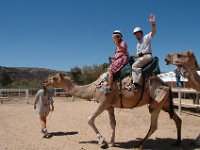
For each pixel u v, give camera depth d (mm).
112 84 6250
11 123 9375
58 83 6711
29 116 11000
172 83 12852
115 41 6305
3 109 13562
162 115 10445
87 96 6566
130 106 6391
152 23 6094
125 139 7145
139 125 8867
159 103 6238
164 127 8633
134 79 6148
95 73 34531
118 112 10992
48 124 9141
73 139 7074
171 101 6582
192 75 6434
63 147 6324
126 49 6336
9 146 6422
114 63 6250
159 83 6375
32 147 6340
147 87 6250
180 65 6461
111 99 6340
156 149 6320
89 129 8281
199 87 6438
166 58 6535
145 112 11117
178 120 6664
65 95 23797
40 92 7523
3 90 20422
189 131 8117
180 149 6324
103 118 9766
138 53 6305
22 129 8375
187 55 6379
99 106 6336
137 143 6770
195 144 6613
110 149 6238
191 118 10242
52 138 7199
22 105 16000
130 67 6281
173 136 7492
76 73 35000
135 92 6191
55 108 13211
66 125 8914
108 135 7516
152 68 6262
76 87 6641
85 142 6781
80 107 13367
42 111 7449
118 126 8664
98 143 6480
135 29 6305
